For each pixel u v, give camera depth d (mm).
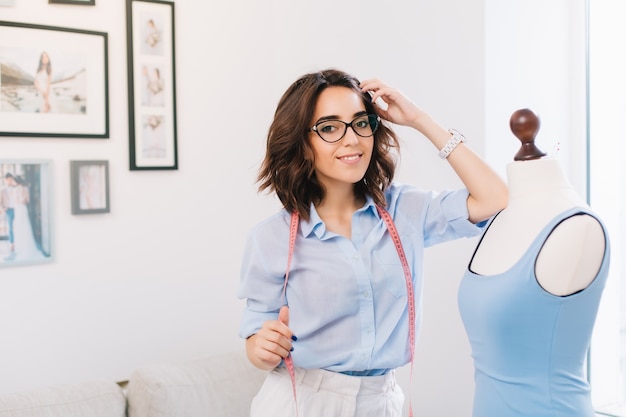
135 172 2361
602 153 2119
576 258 1012
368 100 1334
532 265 1036
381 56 2236
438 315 2137
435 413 2154
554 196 1083
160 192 2416
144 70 2357
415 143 2172
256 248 1357
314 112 1265
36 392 1867
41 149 2186
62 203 2227
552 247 1024
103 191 2275
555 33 2123
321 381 1311
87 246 2277
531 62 2068
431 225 1345
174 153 2424
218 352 2570
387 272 1311
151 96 2373
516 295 1051
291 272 1323
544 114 2104
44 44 2166
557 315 1032
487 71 1957
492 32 1966
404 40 2166
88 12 2252
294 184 1327
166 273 2438
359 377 1297
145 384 1928
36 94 2158
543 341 1053
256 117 2627
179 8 2432
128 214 2354
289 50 2578
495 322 1082
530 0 2061
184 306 2480
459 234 1317
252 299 1364
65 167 2227
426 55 2104
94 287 2293
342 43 2363
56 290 2225
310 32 2486
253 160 2625
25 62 2137
